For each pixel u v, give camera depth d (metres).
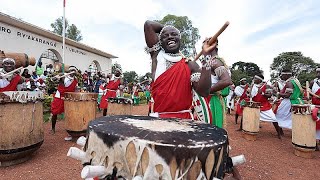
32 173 3.28
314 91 5.53
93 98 4.95
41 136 3.91
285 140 5.82
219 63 2.55
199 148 1.14
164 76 2.04
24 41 12.77
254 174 3.54
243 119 5.80
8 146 3.39
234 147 4.98
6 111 3.35
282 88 6.16
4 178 3.10
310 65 30.81
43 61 19.28
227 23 1.53
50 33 14.05
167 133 1.31
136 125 1.47
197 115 2.51
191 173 1.13
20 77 4.41
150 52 2.36
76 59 18.72
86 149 1.42
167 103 2.01
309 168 3.89
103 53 22.47
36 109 3.74
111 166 1.24
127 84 18.05
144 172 1.13
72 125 4.80
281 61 32.50
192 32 25.52
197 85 1.94
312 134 4.35
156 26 2.38
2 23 11.27
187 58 2.16
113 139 1.24
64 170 3.41
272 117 5.80
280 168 3.85
